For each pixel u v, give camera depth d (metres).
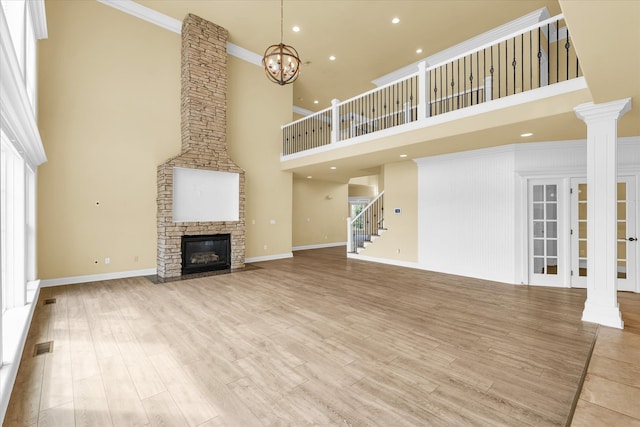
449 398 2.03
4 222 3.38
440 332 3.16
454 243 6.29
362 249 8.18
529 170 5.23
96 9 5.41
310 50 7.09
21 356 2.59
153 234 6.02
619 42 2.19
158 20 6.07
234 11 5.93
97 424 1.79
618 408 1.93
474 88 6.64
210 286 5.12
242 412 1.89
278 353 2.68
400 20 5.97
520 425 1.77
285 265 7.23
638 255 4.74
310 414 1.87
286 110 8.53
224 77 6.67
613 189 3.33
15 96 2.15
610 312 3.35
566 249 5.14
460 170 6.20
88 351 2.71
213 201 6.60
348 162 7.27
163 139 6.16
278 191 8.32
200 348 2.78
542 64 5.95
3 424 1.77
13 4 2.76
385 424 1.78
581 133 4.53
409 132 5.30
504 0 5.32
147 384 2.20
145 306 4.01
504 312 3.81
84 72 5.27
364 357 2.61
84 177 5.25
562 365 2.48
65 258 5.09
